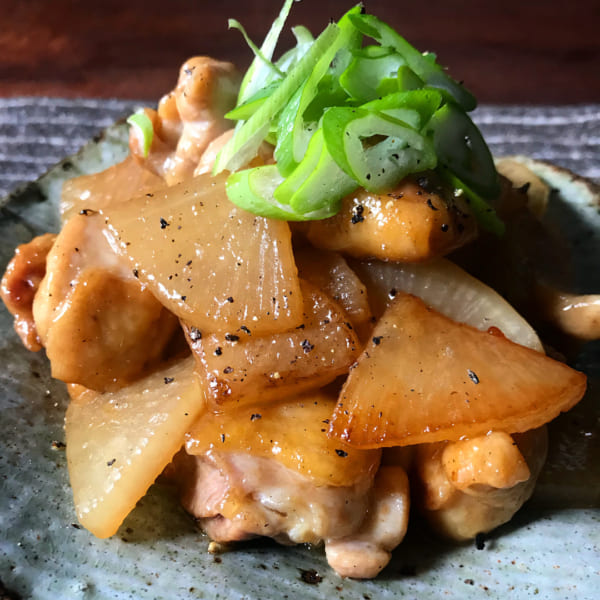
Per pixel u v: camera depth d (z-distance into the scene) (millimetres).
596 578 117
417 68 143
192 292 124
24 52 326
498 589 120
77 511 123
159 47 329
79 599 113
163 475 138
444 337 124
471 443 119
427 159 126
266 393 123
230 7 350
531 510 132
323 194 124
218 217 127
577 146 264
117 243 130
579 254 185
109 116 273
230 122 160
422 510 130
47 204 181
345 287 129
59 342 130
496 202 155
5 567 113
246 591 118
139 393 134
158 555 123
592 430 145
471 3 357
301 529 123
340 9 347
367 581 124
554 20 348
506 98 313
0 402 139
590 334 151
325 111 122
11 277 151
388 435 116
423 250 123
